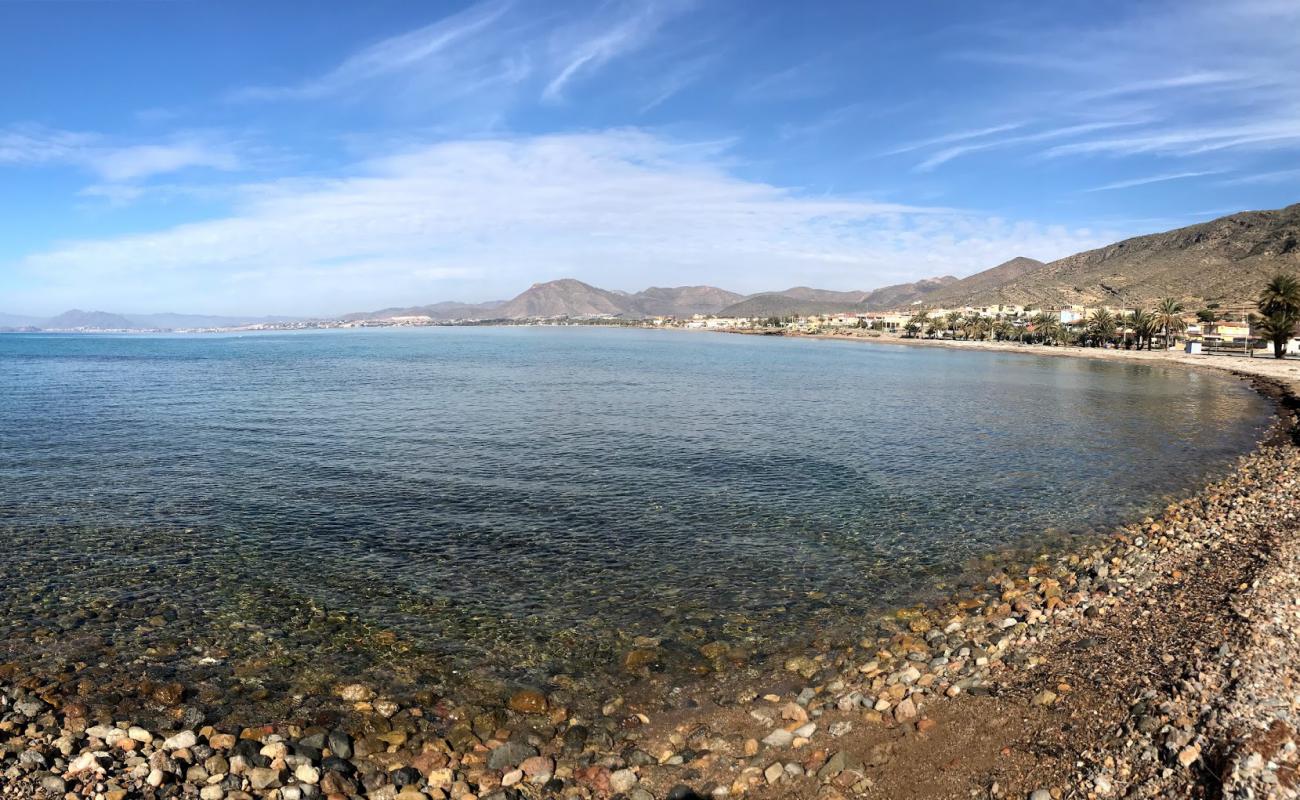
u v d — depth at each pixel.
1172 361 128.88
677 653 14.03
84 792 8.88
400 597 16.88
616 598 16.94
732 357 142.62
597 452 35.59
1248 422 50.41
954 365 124.44
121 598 16.64
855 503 26.22
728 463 33.41
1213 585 15.19
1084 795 8.34
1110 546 20.77
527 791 9.48
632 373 93.75
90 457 33.50
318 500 25.78
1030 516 24.55
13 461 32.47
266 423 44.88
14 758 9.47
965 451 37.84
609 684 12.77
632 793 9.40
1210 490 28.33
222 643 14.31
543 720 11.52
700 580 18.16
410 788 9.47
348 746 10.49
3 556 19.48
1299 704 9.18
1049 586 16.73
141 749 10.07
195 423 44.72
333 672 13.14
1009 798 8.61
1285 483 27.42
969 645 13.62
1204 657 11.02
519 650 14.17
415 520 23.34
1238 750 8.19
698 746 10.59
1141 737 9.12
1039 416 53.53
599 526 22.88
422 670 13.29
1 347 198.00
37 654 13.64
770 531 22.53
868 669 12.90
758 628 15.21
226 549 20.27
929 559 19.88
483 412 51.09
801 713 11.34
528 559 19.67
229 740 10.45
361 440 38.50
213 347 194.38
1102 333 184.88
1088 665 11.78
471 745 10.70
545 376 86.81
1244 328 167.38
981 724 10.45
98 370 97.19
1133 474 32.06
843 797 9.12
